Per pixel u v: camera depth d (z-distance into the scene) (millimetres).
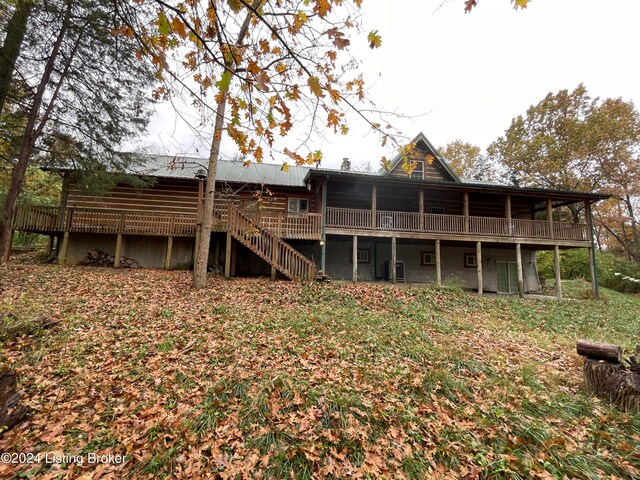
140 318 6543
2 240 9383
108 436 3213
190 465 2908
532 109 25109
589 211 14633
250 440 3252
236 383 4188
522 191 13906
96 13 6461
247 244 11789
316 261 15211
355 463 3035
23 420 3377
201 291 9094
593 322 9492
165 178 14664
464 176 32531
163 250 14516
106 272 11500
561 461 3086
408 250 15984
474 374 4871
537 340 7070
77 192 14391
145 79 9805
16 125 9562
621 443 3330
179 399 3869
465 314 9141
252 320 6758
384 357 5254
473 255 16344
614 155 21172
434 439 3385
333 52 2025
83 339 5395
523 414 3840
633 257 23328
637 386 4066
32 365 4496
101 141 10602
